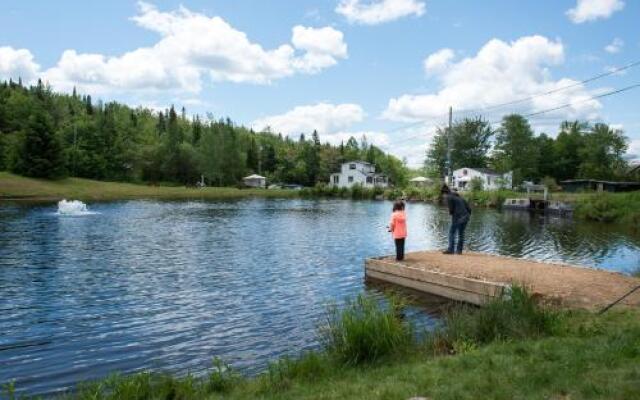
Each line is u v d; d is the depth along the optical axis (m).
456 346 7.43
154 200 62.66
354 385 5.88
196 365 8.30
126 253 20.61
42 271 16.48
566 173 103.12
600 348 6.35
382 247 23.20
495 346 6.97
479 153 112.56
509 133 100.88
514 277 12.41
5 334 9.91
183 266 17.81
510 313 8.05
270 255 20.61
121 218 36.47
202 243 24.05
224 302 12.66
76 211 41.47
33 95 112.50
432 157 116.25
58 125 100.06
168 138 97.81
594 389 4.99
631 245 25.25
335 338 7.57
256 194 88.06
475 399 5.05
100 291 13.77
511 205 55.88
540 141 106.31
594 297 10.32
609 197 42.97
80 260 18.69
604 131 99.12
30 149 68.56
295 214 44.03
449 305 12.10
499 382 5.45
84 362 8.42
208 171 98.25
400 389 5.51
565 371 5.59
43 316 11.23
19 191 59.16
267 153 124.50
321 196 86.62
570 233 30.81
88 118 112.81
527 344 6.89
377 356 7.18
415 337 8.43
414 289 13.95
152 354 8.84
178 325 10.63
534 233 30.66
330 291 13.91
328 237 27.05
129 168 95.19
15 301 12.54
